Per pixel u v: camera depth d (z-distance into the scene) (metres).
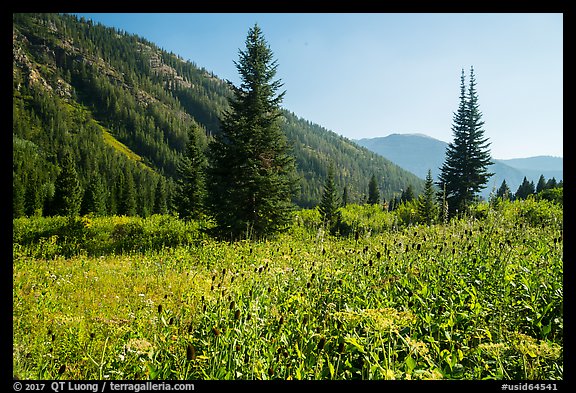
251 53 21.14
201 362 3.49
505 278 4.79
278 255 10.07
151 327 4.86
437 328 3.82
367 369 3.23
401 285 5.26
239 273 7.27
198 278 9.48
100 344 4.57
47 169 101.00
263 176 19.84
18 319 5.47
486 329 3.70
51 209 53.34
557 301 4.11
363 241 9.04
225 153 20.64
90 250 19.92
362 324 3.88
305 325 3.96
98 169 124.44
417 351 3.26
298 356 3.36
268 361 3.43
